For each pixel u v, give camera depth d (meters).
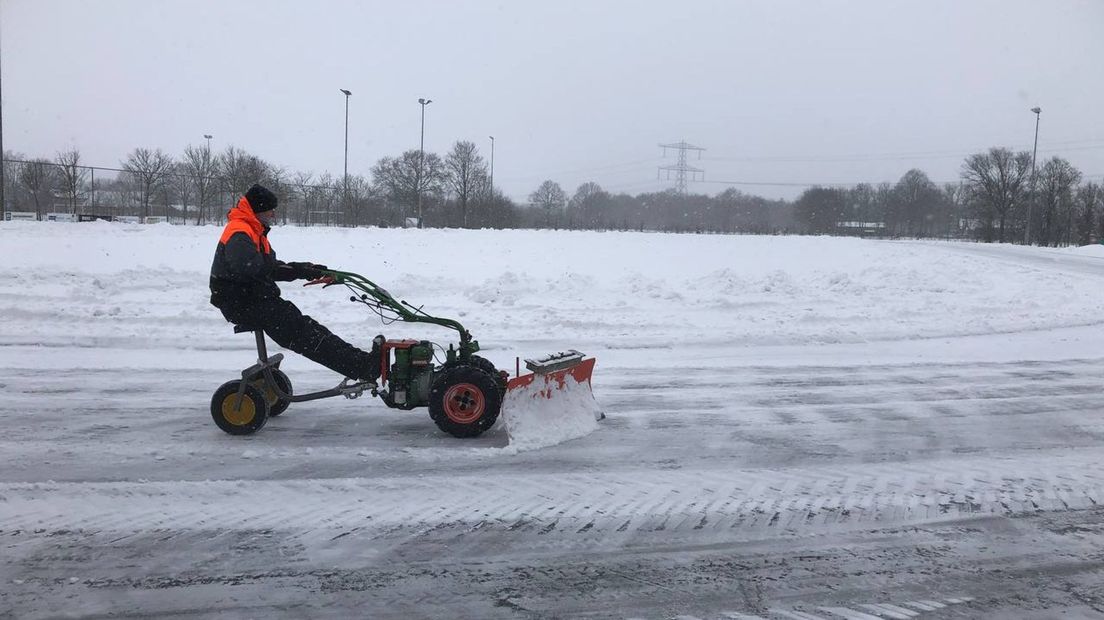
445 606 3.52
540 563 3.96
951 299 15.16
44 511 4.47
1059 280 18.19
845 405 7.33
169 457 5.45
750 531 4.38
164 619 3.37
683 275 17.67
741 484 5.10
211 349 9.32
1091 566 4.00
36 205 39.38
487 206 57.69
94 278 13.72
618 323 11.33
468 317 11.58
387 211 56.53
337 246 20.47
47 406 6.77
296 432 6.11
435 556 4.02
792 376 8.64
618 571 3.89
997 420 6.84
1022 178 71.88
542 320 11.41
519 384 5.87
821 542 4.25
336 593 3.62
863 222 83.88
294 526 4.34
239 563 3.89
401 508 4.62
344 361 6.04
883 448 5.95
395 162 57.88
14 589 3.59
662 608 3.54
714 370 8.89
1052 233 70.62
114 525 4.30
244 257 5.64
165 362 8.63
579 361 6.32
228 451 5.61
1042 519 4.59
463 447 5.78
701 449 5.86
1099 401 7.61
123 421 6.35
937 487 5.09
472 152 58.06
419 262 18.20
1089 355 10.30
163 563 3.87
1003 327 12.16
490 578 3.79
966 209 78.56
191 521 4.38
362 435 6.06
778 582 3.80
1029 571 3.94
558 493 4.89
